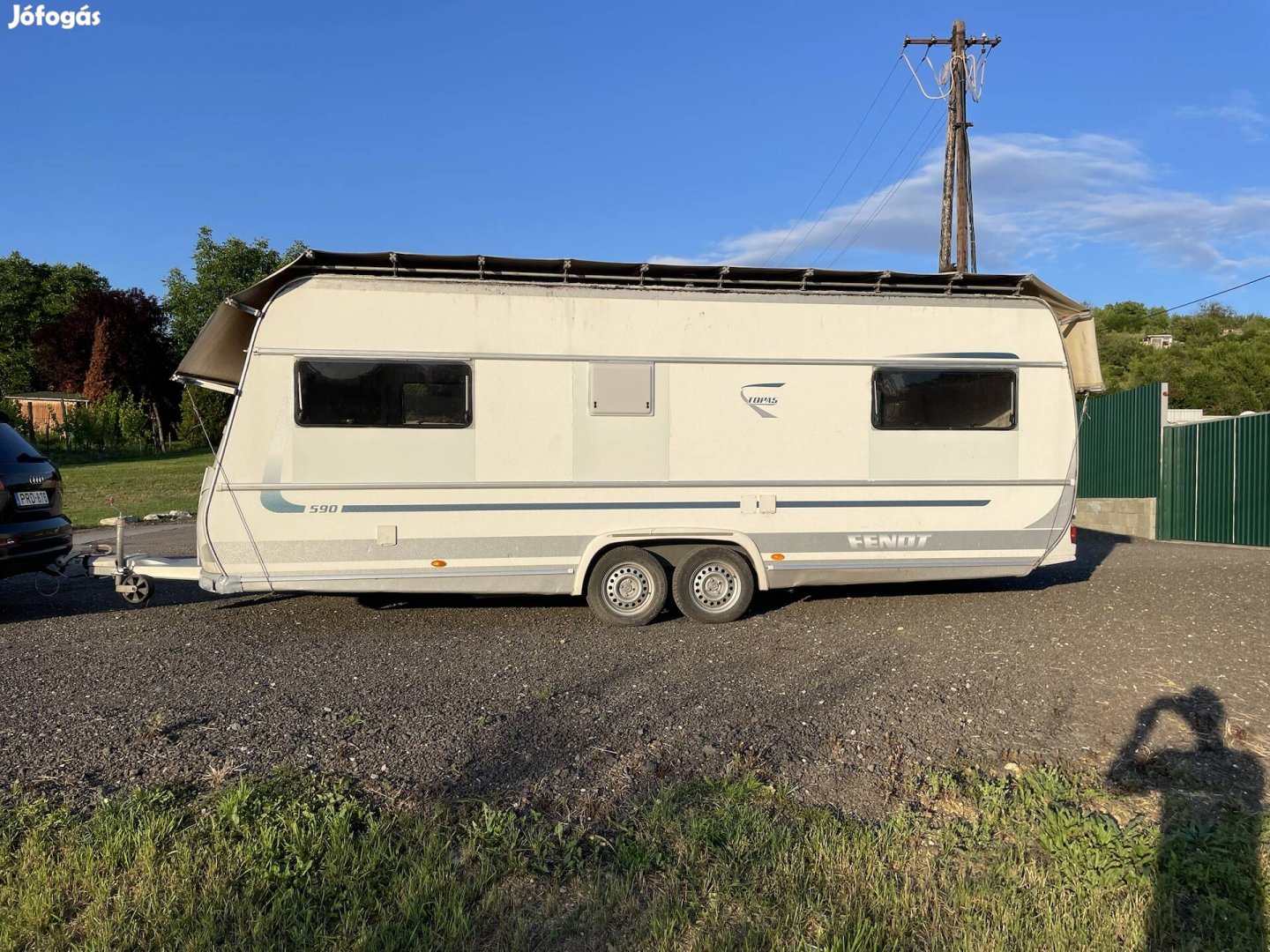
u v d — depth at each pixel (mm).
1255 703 5289
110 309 43156
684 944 2998
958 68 18281
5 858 3359
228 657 6285
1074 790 4148
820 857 3482
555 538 7355
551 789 4074
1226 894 3336
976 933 3043
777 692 5492
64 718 4895
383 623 7480
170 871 3254
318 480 7039
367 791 3990
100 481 24406
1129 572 9820
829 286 7812
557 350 7328
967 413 7852
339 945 2922
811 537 7660
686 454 7500
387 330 7133
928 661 6172
